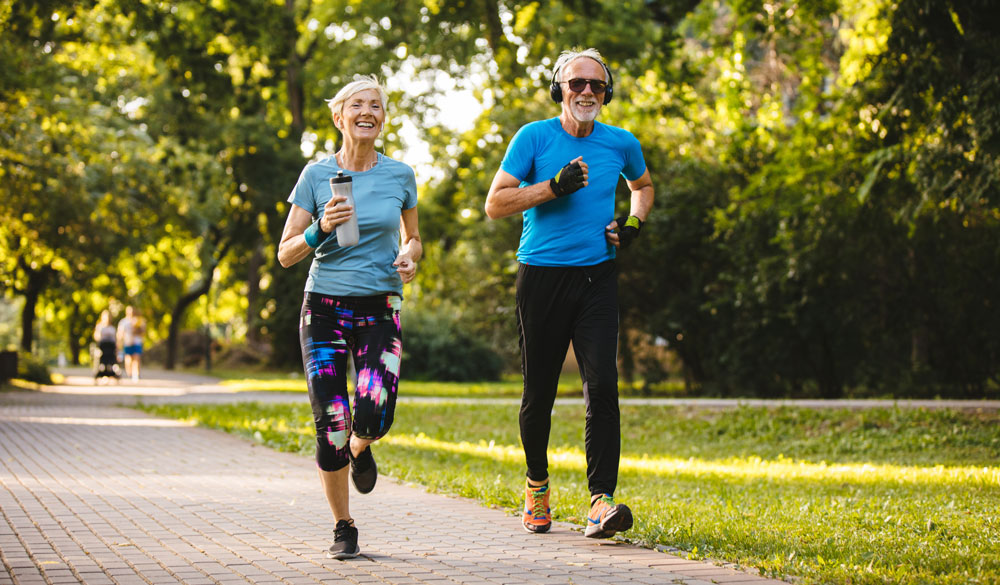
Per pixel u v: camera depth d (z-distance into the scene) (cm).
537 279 534
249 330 4409
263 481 778
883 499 711
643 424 1474
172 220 3175
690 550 489
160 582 418
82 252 2662
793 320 2133
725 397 2312
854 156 1673
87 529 546
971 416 1299
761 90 2381
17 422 1298
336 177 470
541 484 553
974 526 550
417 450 1128
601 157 539
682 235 2369
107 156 2698
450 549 501
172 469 845
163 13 1839
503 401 1881
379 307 491
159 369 4138
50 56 2136
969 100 1245
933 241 1975
